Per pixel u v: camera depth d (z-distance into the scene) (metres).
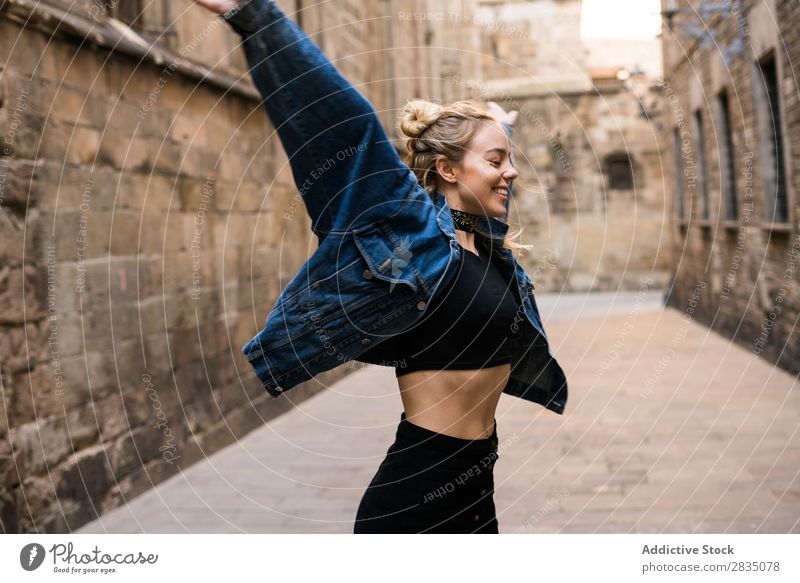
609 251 23.50
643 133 22.84
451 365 1.73
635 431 5.70
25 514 3.68
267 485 4.73
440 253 1.70
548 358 2.05
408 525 1.72
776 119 8.64
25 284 3.83
